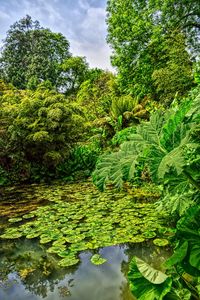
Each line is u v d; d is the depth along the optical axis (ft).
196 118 5.62
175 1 35.35
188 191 6.25
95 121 30.17
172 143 5.34
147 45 37.04
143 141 5.79
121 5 39.17
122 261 8.48
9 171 22.36
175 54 31.63
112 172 5.54
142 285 4.89
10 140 22.06
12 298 6.75
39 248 9.51
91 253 9.09
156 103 31.71
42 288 7.14
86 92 45.47
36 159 23.35
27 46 92.12
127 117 28.66
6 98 27.45
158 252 8.92
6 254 9.14
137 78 38.47
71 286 7.16
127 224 11.12
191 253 4.86
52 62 87.20
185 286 5.25
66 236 10.22
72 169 24.70
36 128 22.18
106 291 6.85
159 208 10.24
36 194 17.65
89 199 15.71
